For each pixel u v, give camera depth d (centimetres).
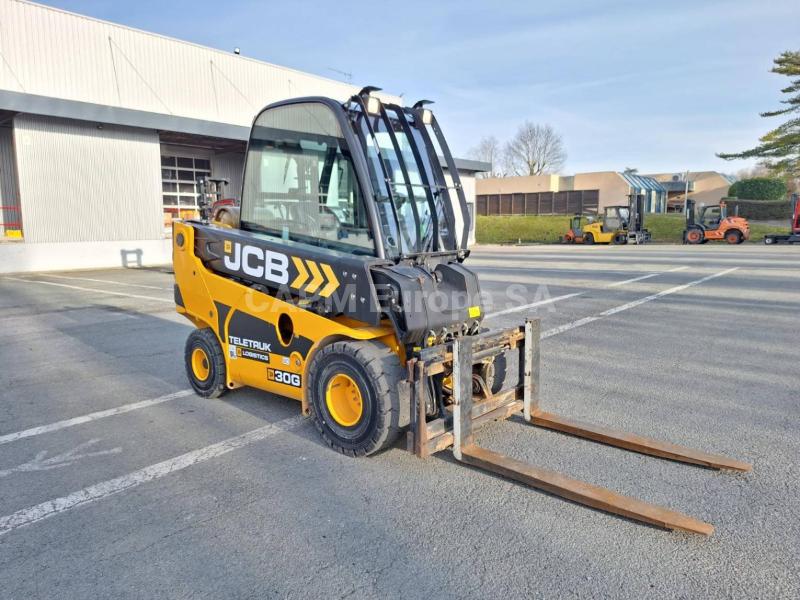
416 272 411
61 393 578
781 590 264
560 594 262
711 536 308
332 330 412
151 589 270
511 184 5581
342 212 428
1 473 399
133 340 823
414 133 479
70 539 314
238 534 317
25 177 1839
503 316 977
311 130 445
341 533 316
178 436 461
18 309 1104
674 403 529
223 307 508
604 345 761
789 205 4034
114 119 1967
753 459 406
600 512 334
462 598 261
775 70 3331
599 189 5038
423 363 376
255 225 499
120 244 2067
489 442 436
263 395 566
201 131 2211
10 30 1995
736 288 1295
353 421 414
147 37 2372
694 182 5281
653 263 1964
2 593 268
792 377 606
